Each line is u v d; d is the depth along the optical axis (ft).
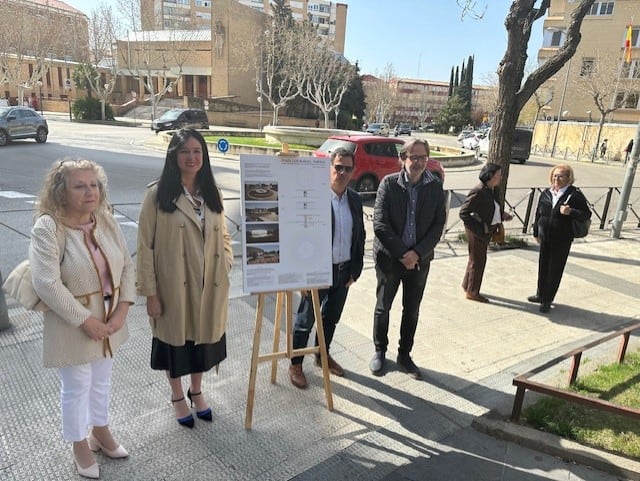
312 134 76.89
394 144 37.32
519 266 22.00
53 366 7.14
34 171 40.37
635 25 130.62
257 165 9.15
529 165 78.84
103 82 177.99
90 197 7.00
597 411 10.36
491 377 12.09
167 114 94.38
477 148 89.10
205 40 161.38
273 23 139.44
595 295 18.79
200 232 8.42
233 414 9.90
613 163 94.43
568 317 16.40
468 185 48.75
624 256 25.08
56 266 6.84
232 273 18.26
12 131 58.29
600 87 107.55
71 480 7.76
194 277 8.44
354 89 161.48
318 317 9.91
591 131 110.52
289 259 9.48
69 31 136.46
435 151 84.99
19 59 118.83
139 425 9.30
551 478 8.62
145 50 132.16
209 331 8.80
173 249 8.25
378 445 9.29
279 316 10.78
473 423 10.05
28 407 9.46
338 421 9.95
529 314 16.47
